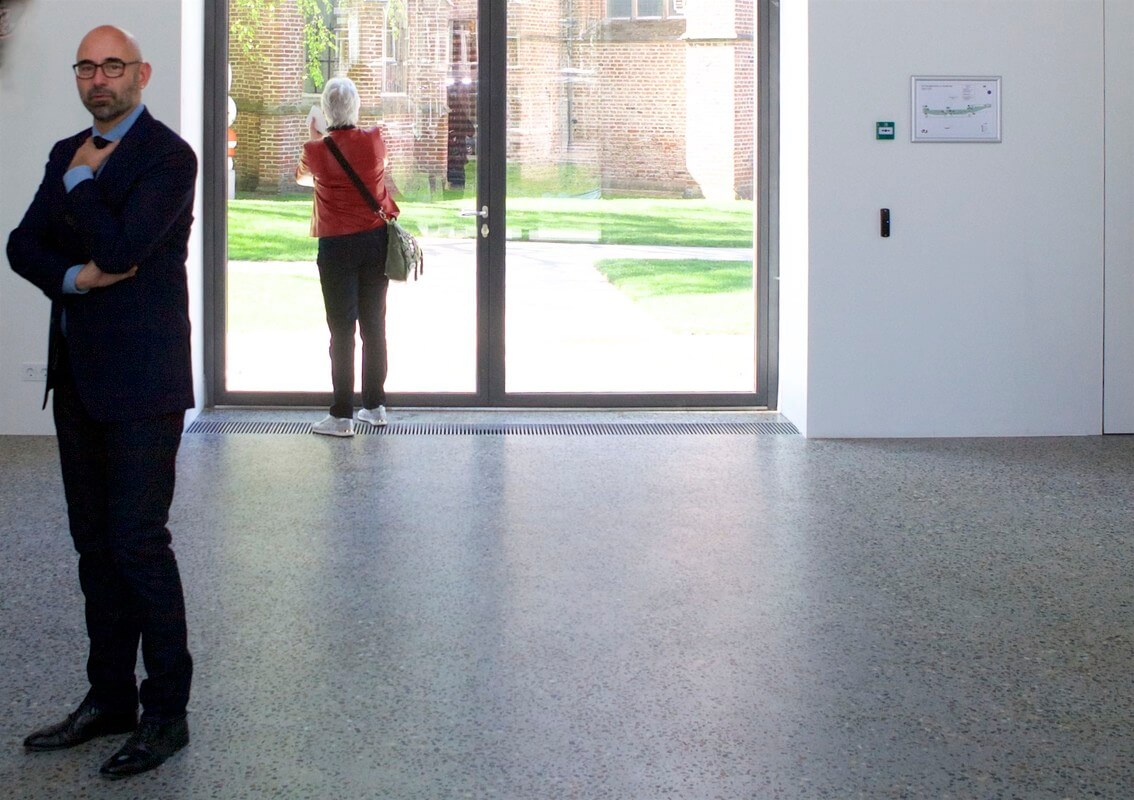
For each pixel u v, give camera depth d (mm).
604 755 3201
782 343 7734
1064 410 7234
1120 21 7055
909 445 7008
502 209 7777
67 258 3055
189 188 3057
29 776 3049
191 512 5500
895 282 7121
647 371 7902
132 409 3000
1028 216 7121
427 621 4184
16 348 7059
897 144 7047
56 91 6898
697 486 6047
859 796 2996
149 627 3086
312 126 7621
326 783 3037
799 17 7160
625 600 4410
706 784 3051
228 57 7594
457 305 7824
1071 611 4324
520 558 4891
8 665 3736
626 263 7852
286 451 6715
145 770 3070
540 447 6883
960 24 7008
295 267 7746
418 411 7812
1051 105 7074
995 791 3023
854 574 4727
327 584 4555
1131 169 7121
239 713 3434
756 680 3703
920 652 3939
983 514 5590
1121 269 7172
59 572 4617
